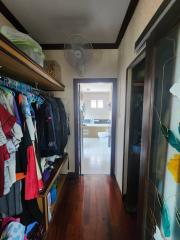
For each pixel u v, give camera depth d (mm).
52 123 1809
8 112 1064
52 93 2801
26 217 1428
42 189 1608
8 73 1490
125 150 2115
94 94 8078
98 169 3252
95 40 2516
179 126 813
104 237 1573
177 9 750
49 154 1822
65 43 2457
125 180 2156
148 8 1246
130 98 2002
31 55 1513
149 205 1143
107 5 1662
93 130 6781
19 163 1229
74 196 2275
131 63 1734
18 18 1899
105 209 1989
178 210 819
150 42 1032
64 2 1613
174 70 862
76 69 2475
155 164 1094
